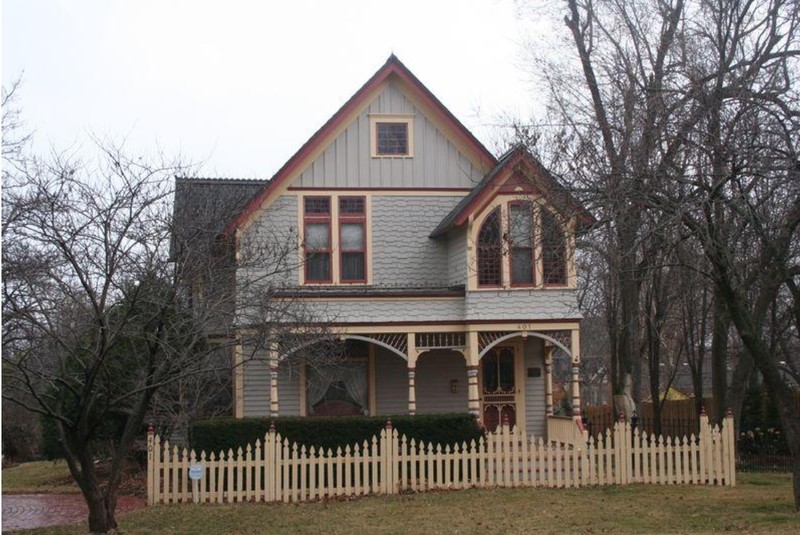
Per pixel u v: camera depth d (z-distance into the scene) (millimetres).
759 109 14062
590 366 54000
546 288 21906
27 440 33750
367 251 23656
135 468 23109
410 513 15227
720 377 24359
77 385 14445
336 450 19172
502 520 14352
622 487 17984
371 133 24000
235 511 15891
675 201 13695
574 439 21234
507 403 23969
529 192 19578
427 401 23703
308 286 22672
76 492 20297
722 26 18516
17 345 12922
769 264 14719
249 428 18797
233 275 16766
